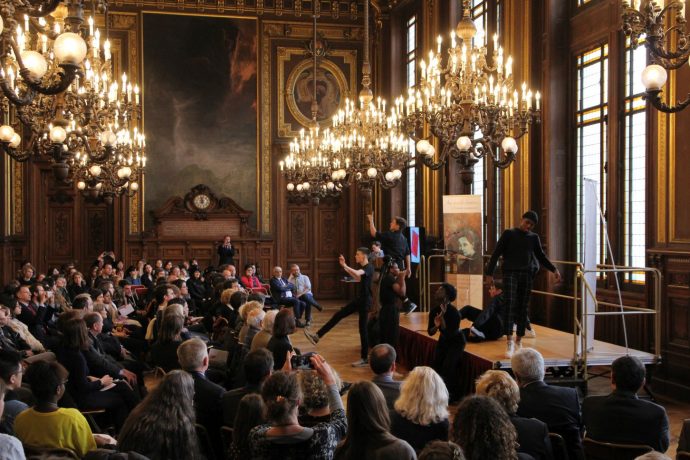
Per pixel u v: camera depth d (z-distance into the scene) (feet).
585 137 40.42
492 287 33.78
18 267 72.13
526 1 43.68
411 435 15.01
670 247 31.96
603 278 38.55
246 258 76.89
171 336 23.93
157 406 13.43
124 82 40.09
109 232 75.10
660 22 17.79
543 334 35.63
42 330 32.60
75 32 19.35
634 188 36.11
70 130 31.55
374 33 76.33
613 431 16.03
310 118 78.07
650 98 18.11
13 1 18.70
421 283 51.34
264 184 77.41
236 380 23.86
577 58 41.37
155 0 74.59
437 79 30.99
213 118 76.18
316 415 14.51
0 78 19.56
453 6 55.93
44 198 74.08
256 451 12.79
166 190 75.15
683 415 28.37
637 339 34.73
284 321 21.93
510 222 45.73
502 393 15.21
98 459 12.33
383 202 73.77
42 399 14.83
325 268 79.87
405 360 38.93
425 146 32.58
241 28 76.74
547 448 15.02
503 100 29.81
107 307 38.40
